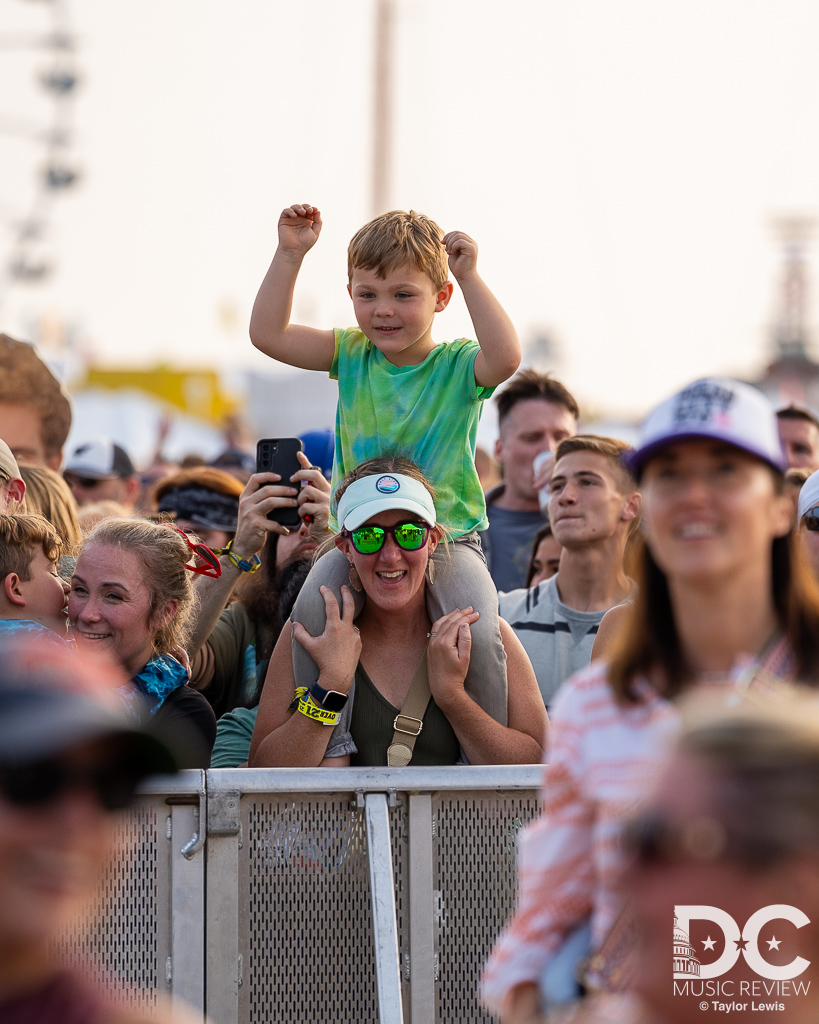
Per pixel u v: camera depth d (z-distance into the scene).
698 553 3.10
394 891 5.04
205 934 4.88
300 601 5.84
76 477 11.58
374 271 6.22
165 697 5.47
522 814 5.21
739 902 2.26
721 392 3.18
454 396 6.36
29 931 2.32
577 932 3.19
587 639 7.23
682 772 2.30
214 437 28.48
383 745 5.69
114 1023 2.49
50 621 5.60
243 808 4.98
